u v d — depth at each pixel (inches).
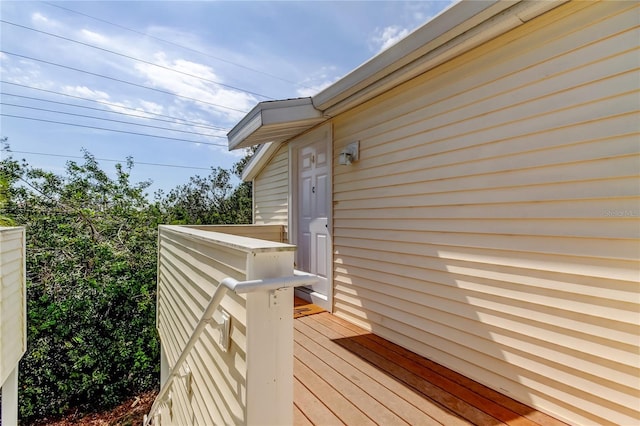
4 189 276.1
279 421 45.4
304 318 130.3
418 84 95.8
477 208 79.7
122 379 247.4
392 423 63.6
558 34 64.1
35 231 267.6
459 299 84.1
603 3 58.2
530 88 68.9
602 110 58.3
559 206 64.5
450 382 79.6
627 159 55.4
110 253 280.4
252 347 43.8
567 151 63.1
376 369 86.5
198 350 82.7
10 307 139.3
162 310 193.9
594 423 59.2
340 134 131.2
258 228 195.8
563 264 63.9
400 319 102.0
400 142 102.2
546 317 66.6
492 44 75.9
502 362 74.2
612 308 57.5
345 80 105.3
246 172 239.6
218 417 61.4
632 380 55.1
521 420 64.3
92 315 248.1
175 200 472.7
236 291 39.6
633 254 55.0
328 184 137.5
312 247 159.3
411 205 98.3
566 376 63.3
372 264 114.2
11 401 148.6
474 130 80.2
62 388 223.5
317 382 79.7
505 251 73.8
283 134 160.4
